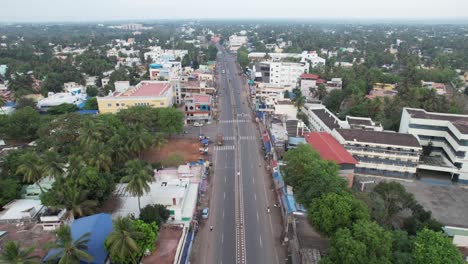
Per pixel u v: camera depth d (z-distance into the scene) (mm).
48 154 73375
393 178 91938
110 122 102375
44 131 106438
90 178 65625
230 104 169750
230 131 131250
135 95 132750
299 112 140500
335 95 150875
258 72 197500
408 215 72062
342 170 80688
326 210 57688
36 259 48844
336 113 142750
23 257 44500
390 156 91000
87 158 75062
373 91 171875
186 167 87688
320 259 53562
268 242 66438
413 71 192125
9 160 81062
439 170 90188
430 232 51281
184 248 59875
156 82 157750
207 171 95125
